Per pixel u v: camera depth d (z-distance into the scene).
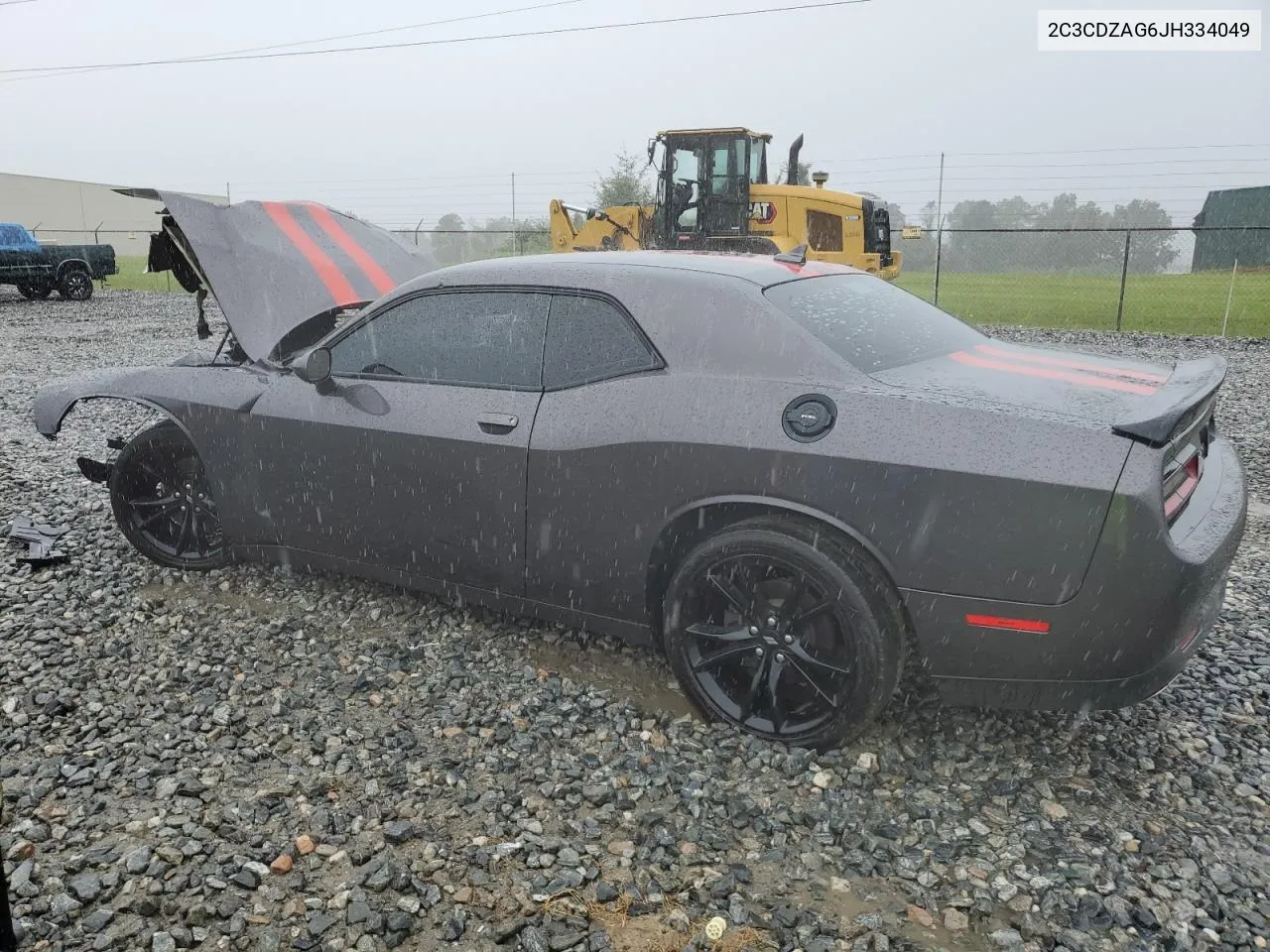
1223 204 31.19
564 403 3.41
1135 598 2.60
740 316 3.20
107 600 4.37
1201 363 3.38
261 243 4.82
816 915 2.38
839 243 14.77
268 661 3.77
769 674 3.13
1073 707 2.80
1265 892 2.47
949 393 2.90
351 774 2.99
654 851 2.62
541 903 2.42
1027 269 42.53
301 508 4.15
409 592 4.43
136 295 25.95
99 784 2.93
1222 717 3.33
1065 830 2.72
